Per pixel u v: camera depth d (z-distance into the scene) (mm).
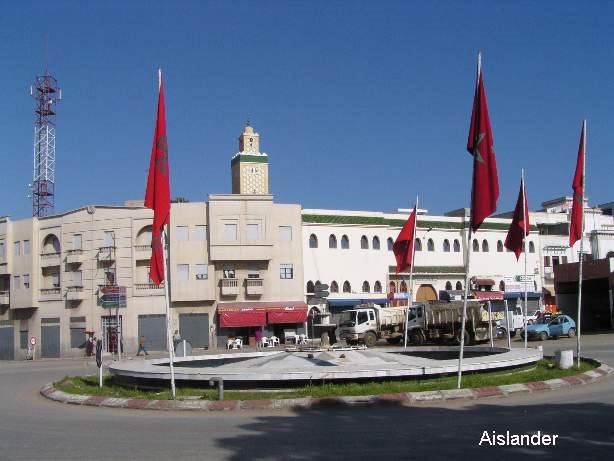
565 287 57125
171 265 51188
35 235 55312
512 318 46406
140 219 52156
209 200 51750
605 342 37781
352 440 10469
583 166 21438
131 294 51531
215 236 51375
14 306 55562
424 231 58688
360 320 43469
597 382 17312
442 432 10930
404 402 14289
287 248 53219
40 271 55156
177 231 51500
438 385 15445
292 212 53625
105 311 51969
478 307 42938
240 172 60438
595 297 58062
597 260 53281
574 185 21547
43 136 64438
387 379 15898
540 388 15852
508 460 8883
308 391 14938
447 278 59219
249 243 51781
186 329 51125
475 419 12109
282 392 15109
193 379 15977
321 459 9195
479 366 16859
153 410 14625
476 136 15531
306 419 12734
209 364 22828
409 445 9984
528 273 62406
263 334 51781
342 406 14055
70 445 10648
